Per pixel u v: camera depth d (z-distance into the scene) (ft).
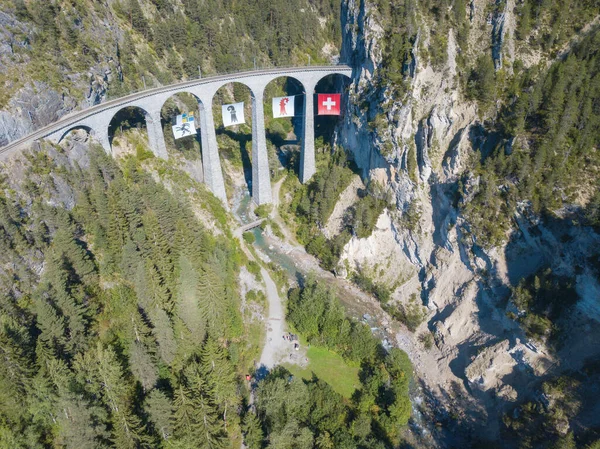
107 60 335.88
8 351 164.14
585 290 223.71
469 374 253.65
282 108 348.38
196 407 188.14
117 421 173.06
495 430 235.61
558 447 195.00
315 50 524.93
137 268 224.53
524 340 237.45
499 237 263.70
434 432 242.17
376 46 333.83
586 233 228.02
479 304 275.59
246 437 206.18
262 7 511.81
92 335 205.46
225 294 260.01
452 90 301.84
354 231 337.93
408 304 312.29
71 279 220.64
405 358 262.06
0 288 203.41
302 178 397.60
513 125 271.08
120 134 318.65
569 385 216.95
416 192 313.94
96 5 358.64
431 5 329.31
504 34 304.50
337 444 206.90
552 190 253.24
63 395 161.48
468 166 288.30
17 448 164.35
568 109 253.24
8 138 255.09
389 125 319.68
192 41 451.94
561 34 298.35
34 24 294.46
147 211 257.96
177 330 214.90
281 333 283.38
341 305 304.50
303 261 352.08
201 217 320.91
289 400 217.36
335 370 263.08
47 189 248.11
